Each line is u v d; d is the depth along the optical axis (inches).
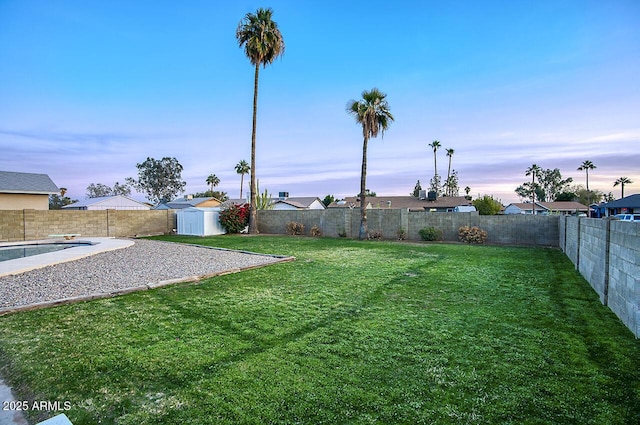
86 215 730.8
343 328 163.2
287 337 151.6
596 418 90.4
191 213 828.0
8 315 183.6
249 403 98.4
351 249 506.9
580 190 2716.5
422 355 131.6
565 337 151.2
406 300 214.8
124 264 352.8
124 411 95.1
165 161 1929.1
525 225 589.9
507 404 97.2
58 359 129.2
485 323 170.4
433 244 585.3
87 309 195.9
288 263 366.9
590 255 260.2
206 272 302.8
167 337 151.8
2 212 626.2
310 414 92.7
